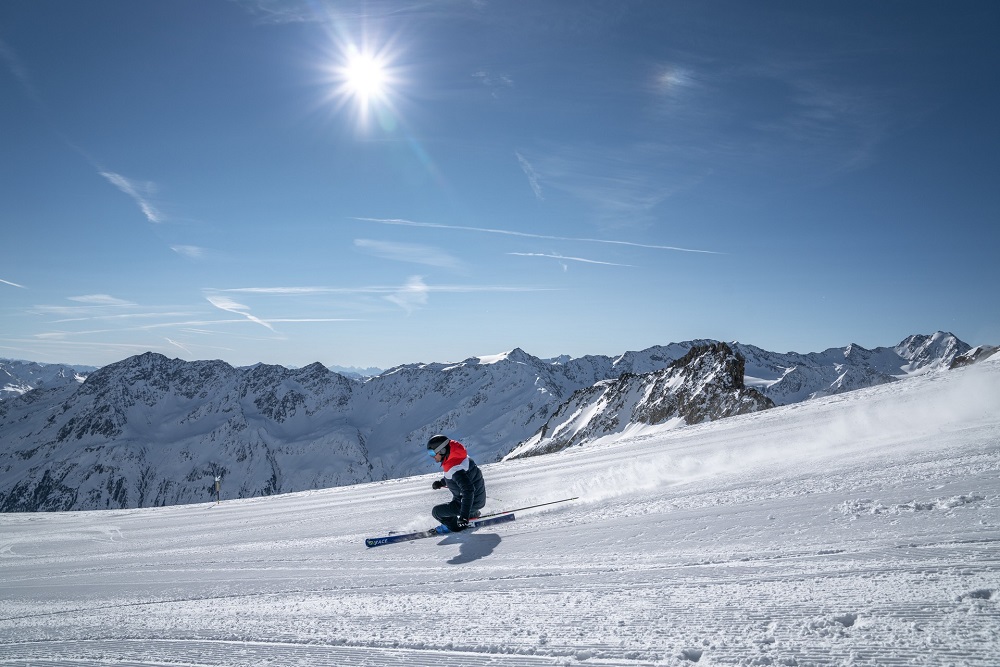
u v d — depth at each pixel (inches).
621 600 132.7
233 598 205.5
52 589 288.2
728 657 93.0
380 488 842.8
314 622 149.1
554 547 208.1
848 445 362.3
